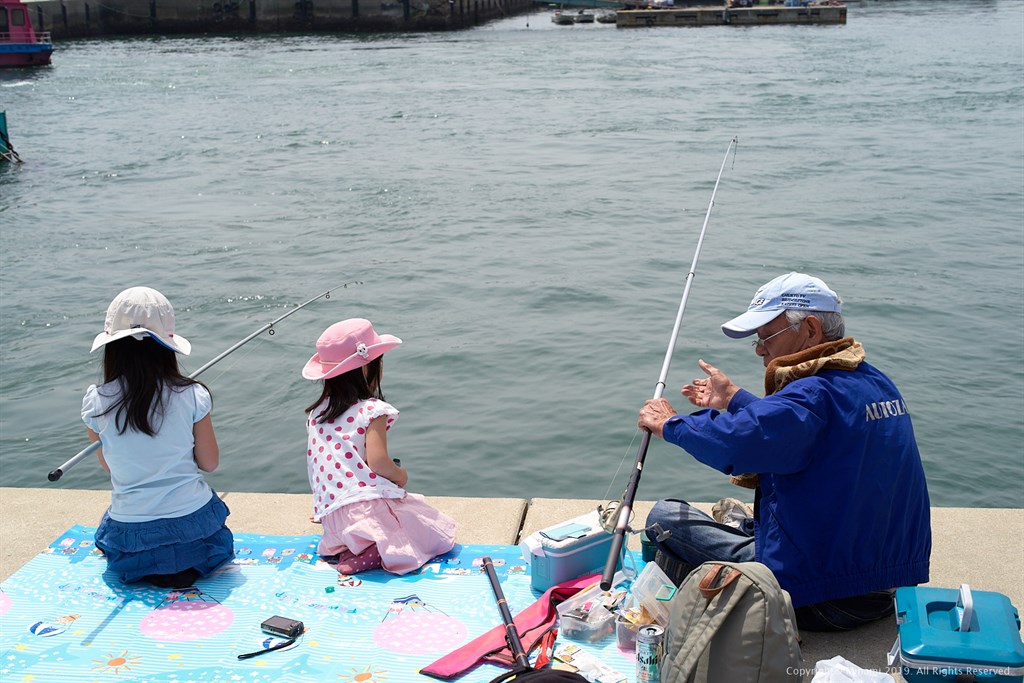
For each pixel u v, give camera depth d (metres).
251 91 36.84
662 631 3.08
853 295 11.72
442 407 8.93
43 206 18.67
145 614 3.61
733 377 9.45
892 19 66.56
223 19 67.19
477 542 4.29
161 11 66.81
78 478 7.75
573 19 74.06
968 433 8.12
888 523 3.19
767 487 3.34
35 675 3.23
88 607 3.67
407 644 3.38
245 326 11.33
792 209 16.47
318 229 16.17
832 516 3.15
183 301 12.37
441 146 24.47
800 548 3.18
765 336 3.38
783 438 3.06
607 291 12.23
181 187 20.30
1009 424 8.27
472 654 3.27
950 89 31.73
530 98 33.06
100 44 61.19
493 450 8.02
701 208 16.78
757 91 33.03
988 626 2.91
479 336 10.76
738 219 15.91
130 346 3.68
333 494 3.95
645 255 13.91
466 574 3.85
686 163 21.16
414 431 8.45
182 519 3.79
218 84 39.22
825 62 41.69
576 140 24.73
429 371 9.80
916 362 9.65
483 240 15.13
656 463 7.71
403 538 3.91
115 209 18.28
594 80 37.66
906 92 31.47
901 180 18.62
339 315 11.62
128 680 3.20
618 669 3.20
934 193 17.39
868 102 29.66
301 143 25.55
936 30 56.84
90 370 10.11
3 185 20.80
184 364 10.09
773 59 43.62
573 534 3.69
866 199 17.06
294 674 3.21
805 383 3.16
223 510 3.95
